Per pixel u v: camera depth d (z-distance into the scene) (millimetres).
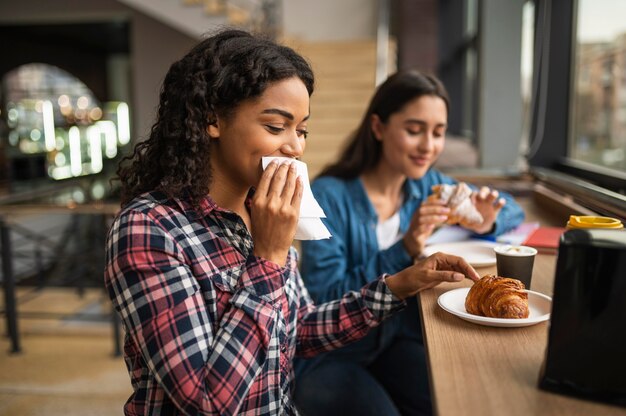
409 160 1516
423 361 1471
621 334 642
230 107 847
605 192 1537
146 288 777
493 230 1523
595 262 651
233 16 7051
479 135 3334
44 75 12680
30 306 3928
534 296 993
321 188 1576
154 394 833
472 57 5953
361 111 6012
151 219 816
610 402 648
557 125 3172
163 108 887
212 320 827
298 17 8984
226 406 761
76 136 12641
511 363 756
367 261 1530
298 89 857
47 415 2367
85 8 8992
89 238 4684
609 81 2604
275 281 822
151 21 8969
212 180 881
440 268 1095
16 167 9883
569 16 3061
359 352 1455
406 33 7234
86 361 2918
